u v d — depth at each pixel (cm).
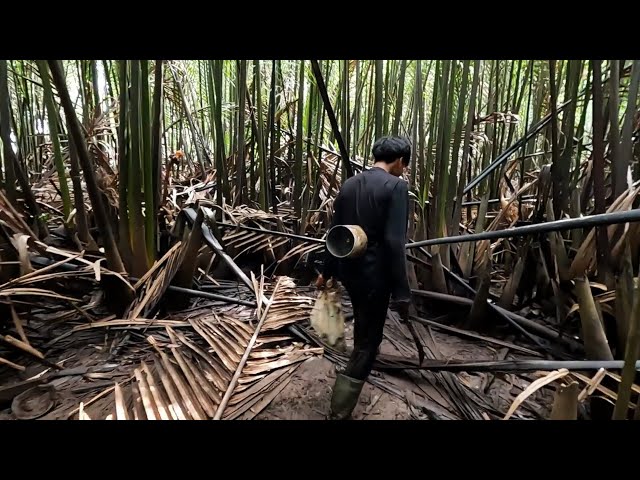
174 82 428
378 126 268
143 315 223
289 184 428
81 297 238
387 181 143
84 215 235
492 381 184
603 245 164
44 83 215
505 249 303
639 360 151
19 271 206
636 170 210
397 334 237
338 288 204
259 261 338
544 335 227
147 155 220
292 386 172
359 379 152
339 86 347
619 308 159
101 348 196
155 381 168
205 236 265
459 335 238
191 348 187
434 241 183
